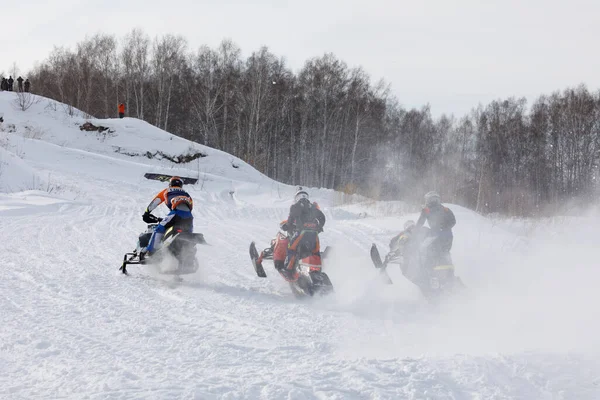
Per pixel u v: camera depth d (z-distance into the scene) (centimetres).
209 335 556
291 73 5547
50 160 2978
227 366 442
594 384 386
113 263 992
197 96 5353
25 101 4069
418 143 6150
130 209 1967
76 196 2231
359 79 5356
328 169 5097
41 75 6525
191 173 3061
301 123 5216
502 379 387
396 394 355
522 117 6334
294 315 661
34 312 629
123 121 3916
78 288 768
